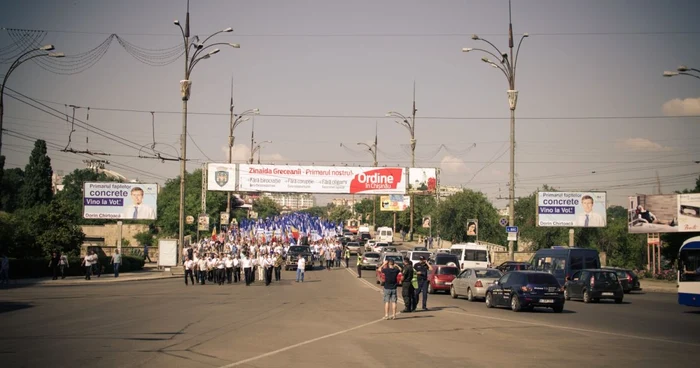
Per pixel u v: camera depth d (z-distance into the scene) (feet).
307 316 70.95
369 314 74.23
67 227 157.38
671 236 191.83
